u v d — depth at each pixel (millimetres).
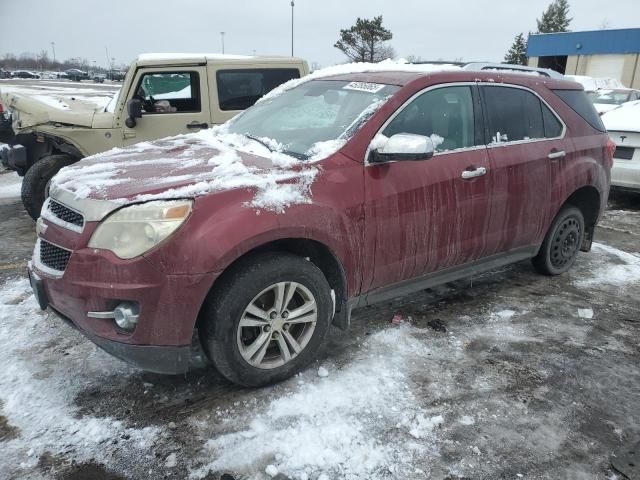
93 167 3137
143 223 2486
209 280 2555
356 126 3193
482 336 3650
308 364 3123
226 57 6504
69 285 2602
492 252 3990
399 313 3953
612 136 7156
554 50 35469
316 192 2898
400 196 3219
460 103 3672
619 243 5961
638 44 31281
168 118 6312
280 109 3877
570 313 4059
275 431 2639
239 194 2666
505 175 3809
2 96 7480
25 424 2654
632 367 3330
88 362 3193
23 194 5762
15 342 3396
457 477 2396
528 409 2881
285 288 2885
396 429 2682
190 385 2998
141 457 2465
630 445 2633
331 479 2359
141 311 2510
